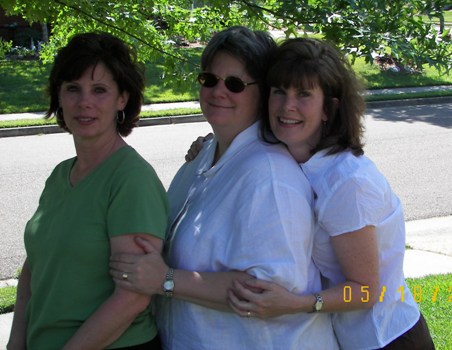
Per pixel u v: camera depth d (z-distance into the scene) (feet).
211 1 10.33
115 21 11.09
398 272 6.56
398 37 8.14
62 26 11.82
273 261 5.95
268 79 6.31
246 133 6.57
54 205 6.52
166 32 12.10
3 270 16.84
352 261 6.08
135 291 6.00
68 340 6.18
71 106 6.37
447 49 8.18
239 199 6.13
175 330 6.56
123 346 6.35
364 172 6.09
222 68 6.48
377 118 41.60
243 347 6.28
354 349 6.56
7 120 38.75
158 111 41.52
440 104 47.96
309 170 6.33
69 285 6.17
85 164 6.54
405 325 6.59
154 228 6.06
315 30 8.47
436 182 26.09
